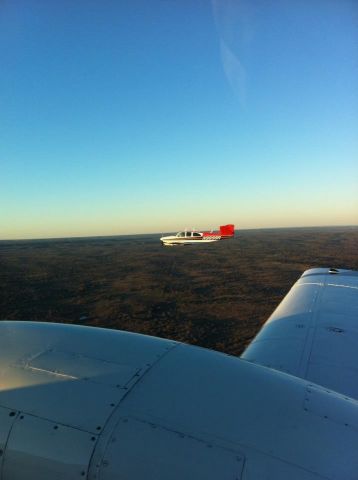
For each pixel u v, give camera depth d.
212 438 2.12
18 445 2.23
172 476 1.98
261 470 1.98
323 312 5.62
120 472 2.03
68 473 2.09
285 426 2.24
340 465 2.04
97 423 2.23
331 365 3.93
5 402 2.44
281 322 5.33
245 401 2.40
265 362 4.06
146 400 2.35
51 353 2.87
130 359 2.78
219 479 1.96
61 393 2.45
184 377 2.57
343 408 2.52
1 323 3.53
